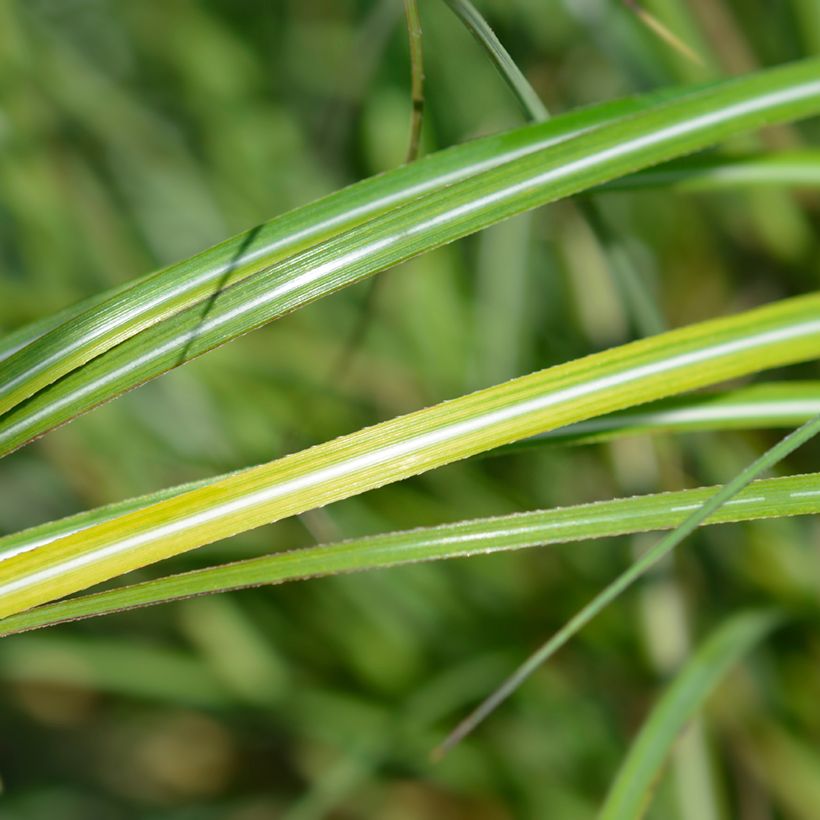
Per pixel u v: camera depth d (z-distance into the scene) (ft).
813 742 2.81
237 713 3.12
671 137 1.98
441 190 1.95
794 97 1.99
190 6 3.43
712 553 2.73
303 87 3.61
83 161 3.39
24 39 3.21
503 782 2.98
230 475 1.95
